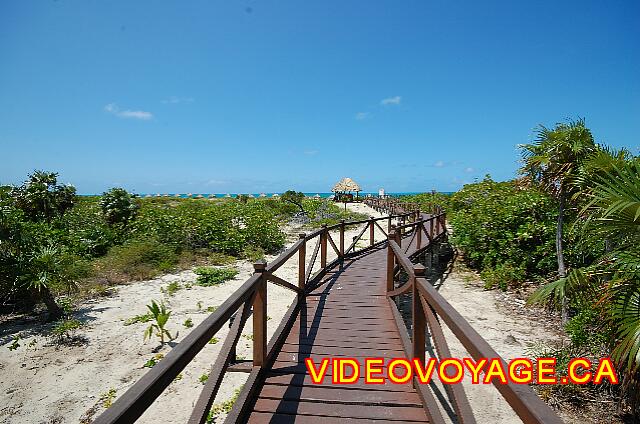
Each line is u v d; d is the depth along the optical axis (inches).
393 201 1091.3
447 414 170.1
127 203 555.2
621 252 142.8
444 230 524.7
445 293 343.6
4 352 220.4
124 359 213.0
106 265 382.9
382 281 284.2
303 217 951.6
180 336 243.0
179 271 408.2
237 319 117.4
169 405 173.6
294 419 113.3
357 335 178.2
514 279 352.5
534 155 254.4
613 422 159.5
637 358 119.6
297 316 205.3
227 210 647.8
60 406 171.5
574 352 201.0
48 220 490.0
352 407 119.4
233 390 187.0
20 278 255.0
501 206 409.4
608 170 180.4
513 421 164.6
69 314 274.5
